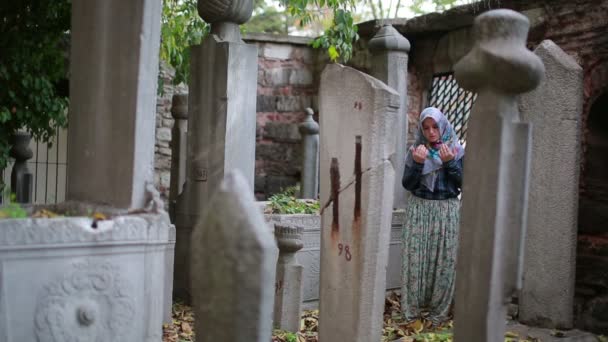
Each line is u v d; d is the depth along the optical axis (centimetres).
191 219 630
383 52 712
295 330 538
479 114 363
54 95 790
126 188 383
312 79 1241
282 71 1230
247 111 618
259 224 261
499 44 357
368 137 417
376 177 415
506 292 364
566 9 598
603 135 583
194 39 888
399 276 689
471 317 364
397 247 686
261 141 1230
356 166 426
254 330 258
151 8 384
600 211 563
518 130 359
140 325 367
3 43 724
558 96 536
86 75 400
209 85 615
